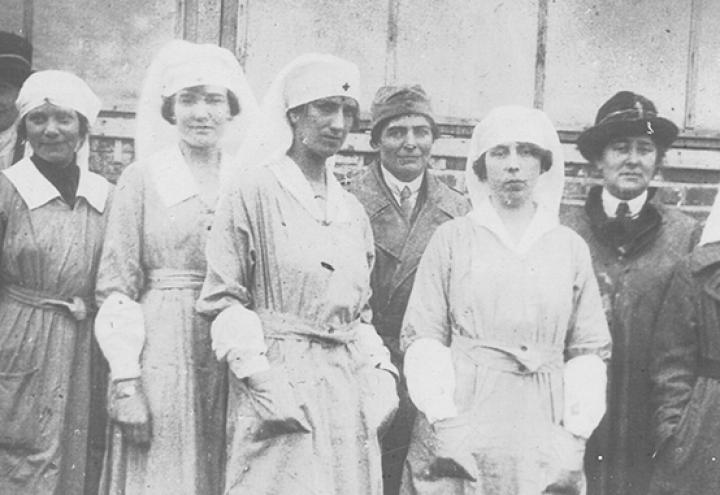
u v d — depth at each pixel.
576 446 6.70
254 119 7.03
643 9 7.52
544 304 6.79
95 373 7.00
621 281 7.12
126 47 7.41
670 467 6.96
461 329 6.83
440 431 6.71
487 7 7.50
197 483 6.70
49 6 7.42
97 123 7.29
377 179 7.18
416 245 7.10
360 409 6.61
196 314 6.78
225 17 7.45
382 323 7.06
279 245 6.58
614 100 7.29
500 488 6.70
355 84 6.77
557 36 7.50
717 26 7.51
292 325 6.55
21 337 6.95
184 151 7.02
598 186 7.27
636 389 7.06
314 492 6.45
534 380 6.75
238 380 6.52
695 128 7.46
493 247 6.90
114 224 6.90
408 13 7.48
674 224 7.21
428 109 7.20
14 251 6.99
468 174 7.06
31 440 6.93
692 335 7.03
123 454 6.78
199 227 6.87
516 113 7.00
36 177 7.09
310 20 7.46
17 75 7.33
